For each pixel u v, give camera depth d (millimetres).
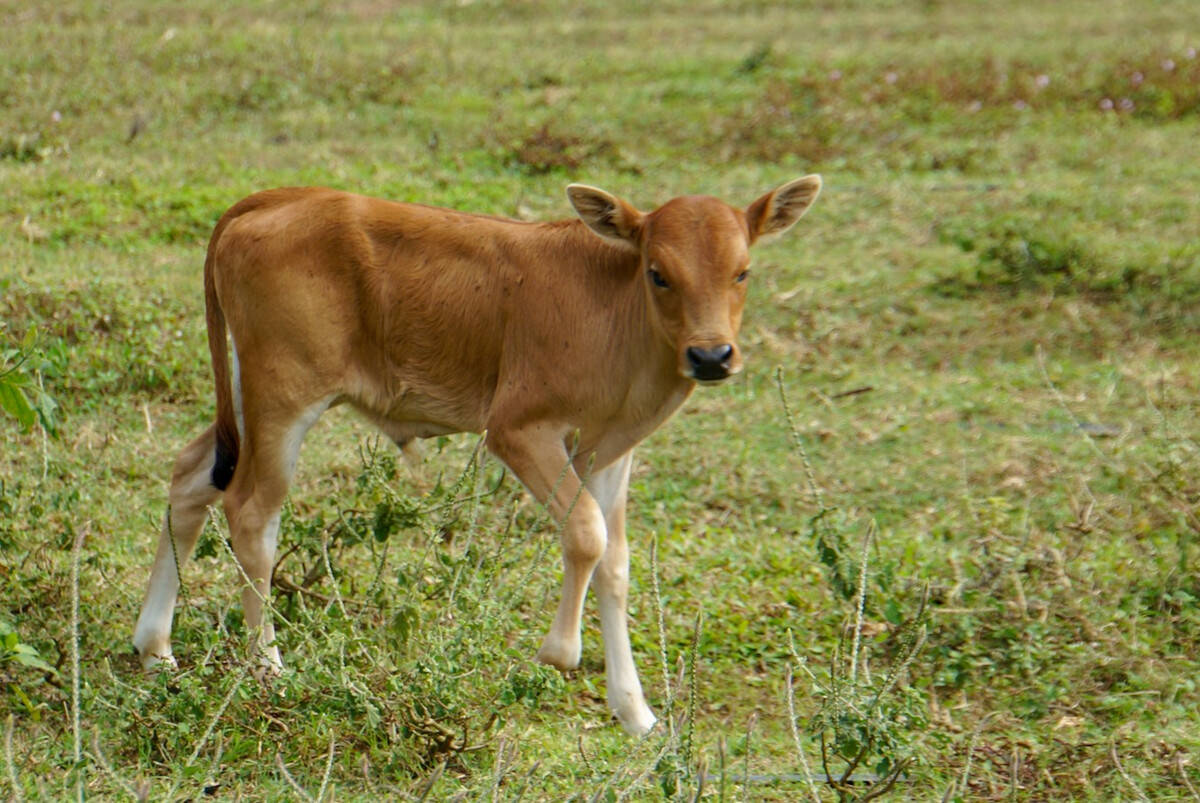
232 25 28016
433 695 8352
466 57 27547
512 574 11055
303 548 9984
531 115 24141
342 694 8273
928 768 8852
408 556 11242
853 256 19625
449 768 8531
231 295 9594
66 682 8875
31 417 8828
